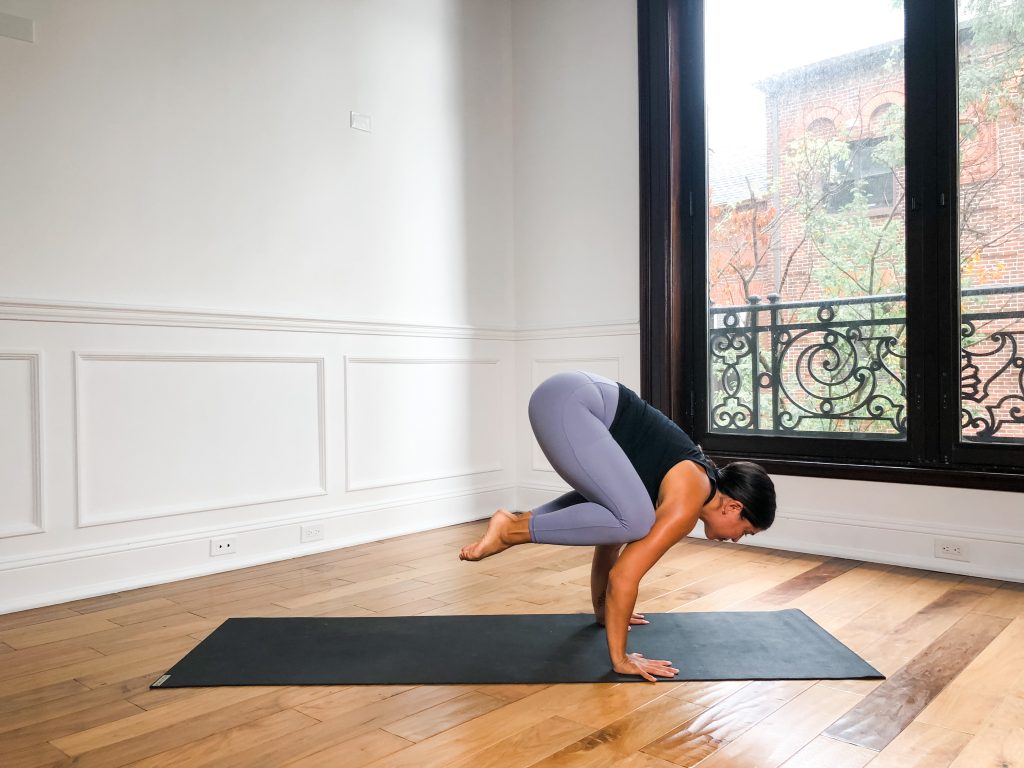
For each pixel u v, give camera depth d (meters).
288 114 3.99
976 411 3.47
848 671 2.29
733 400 4.25
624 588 2.22
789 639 2.58
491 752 1.83
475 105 4.95
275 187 3.94
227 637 2.67
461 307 4.85
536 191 5.05
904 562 3.60
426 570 3.62
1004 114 3.39
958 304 3.51
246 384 3.81
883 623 2.77
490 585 3.33
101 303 3.31
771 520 2.31
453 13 4.82
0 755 1.84
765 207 4.12
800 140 4.00
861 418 3.81
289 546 3.94
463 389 4.86
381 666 2.38
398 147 4.50
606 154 4.68
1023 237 3.34
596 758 1.80
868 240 3.78
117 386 3.38
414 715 2.04
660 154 4.34
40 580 3.14
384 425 4.41
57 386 3.21
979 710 2.04
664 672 2.25
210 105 3.70
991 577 3.37
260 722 2.01
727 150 4.25
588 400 2.33
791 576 3.42
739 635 2.62
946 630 2.69
